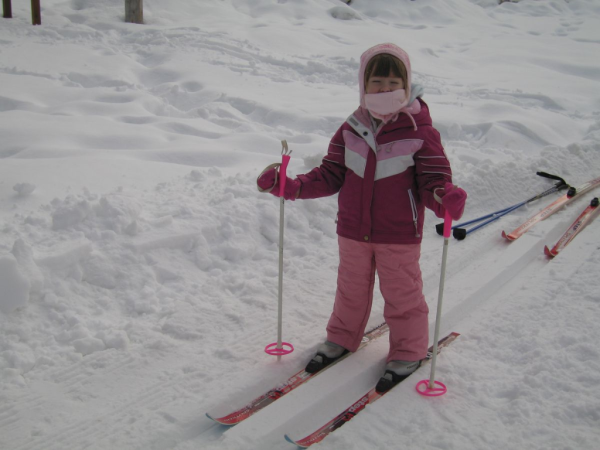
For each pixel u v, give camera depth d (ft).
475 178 17.67
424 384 8.66
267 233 13.70
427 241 14.61
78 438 7.43
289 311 10.86
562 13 62.75
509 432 7.60
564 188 18.40
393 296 8.79
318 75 32.22
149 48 33.09
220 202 13.98
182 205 13.44
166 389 8.48
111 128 20.15
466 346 9.80
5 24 33.63
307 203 14.79
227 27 38.63
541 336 9.84
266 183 8.66
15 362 8.79
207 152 18.44
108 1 41.52
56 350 9.23
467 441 7.44
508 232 15.25
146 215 12.85
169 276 11.60
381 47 8.18
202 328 10.09
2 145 17.84
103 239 11.63
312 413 8.25
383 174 8.29
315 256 13.32
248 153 18.83
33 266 10.09
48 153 17.04
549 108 29.32
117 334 9.54
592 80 36.37
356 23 47.52
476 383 8.68
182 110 25.36
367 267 8.93
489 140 23.38
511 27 54.54
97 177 15.19
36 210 12.57
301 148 20.18
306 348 9.57
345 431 7.68
